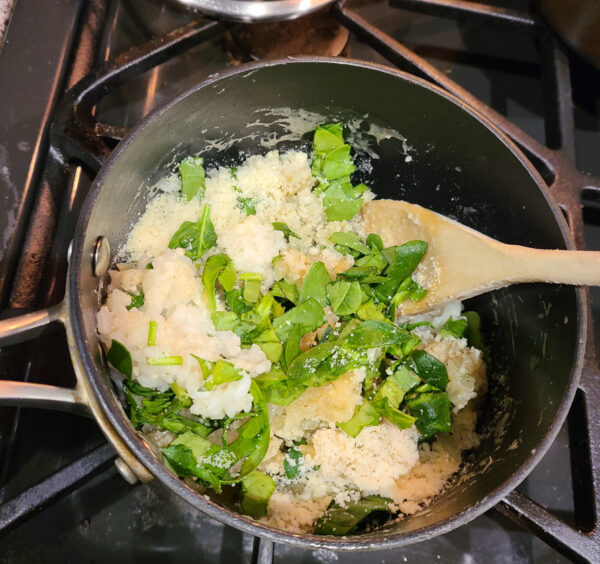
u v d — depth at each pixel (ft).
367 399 0.85
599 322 0.97
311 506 0.79
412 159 0.92
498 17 1.05
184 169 0.88
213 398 0.75
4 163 0.86
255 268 0.86
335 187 0.95
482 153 0.83
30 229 0.86
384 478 0.79
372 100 0.85
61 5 0.97
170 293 0.78
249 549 0.83
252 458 0.77
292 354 0.82
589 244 1.03
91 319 0.70
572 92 1.13
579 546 0.72
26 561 0.79
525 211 0.83
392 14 1.17
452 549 0.85
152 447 0.71
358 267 0.89
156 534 0.83
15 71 0.91
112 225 0.77
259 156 0.95
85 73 0.96
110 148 0.91
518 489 0.88
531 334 0.83
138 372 0.75
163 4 1.08
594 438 0.80
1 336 0.65
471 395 0.86
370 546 0.60
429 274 0.88
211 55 1.10
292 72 0.80
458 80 1.14
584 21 0.98
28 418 0.84
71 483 0.73
